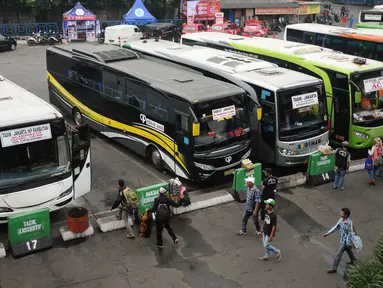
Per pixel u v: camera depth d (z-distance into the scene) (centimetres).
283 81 1605
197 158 1427
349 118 1736
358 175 1650
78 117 2088
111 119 1828
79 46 2138
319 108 1630
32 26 4541
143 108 1623
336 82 1773
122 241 1202
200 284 1040
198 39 2502
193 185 1547
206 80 1605
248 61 1825
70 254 1140
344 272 1095
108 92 1817
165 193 1159
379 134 1750
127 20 4341
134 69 1744
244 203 1420
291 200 1453
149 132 1619
